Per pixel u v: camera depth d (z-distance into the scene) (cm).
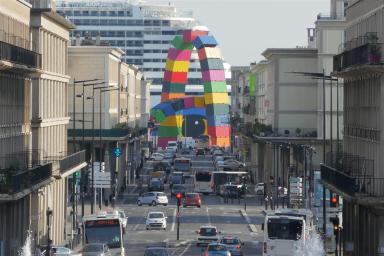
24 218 14112
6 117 13512
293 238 12750
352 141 15362
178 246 16125
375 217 13100
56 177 15588
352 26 15838
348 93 15875
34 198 14962
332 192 15225
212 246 13425
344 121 16238
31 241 14125
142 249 15488
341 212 15750
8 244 12875
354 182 12838
